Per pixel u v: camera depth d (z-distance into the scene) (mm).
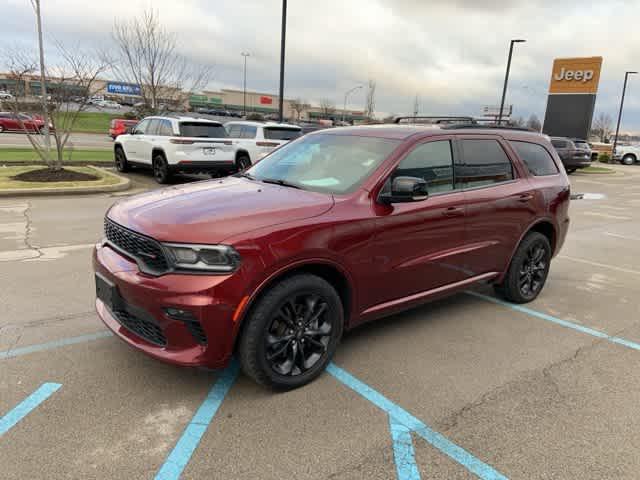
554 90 38656
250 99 99750
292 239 3084
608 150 47594
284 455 2660
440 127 4348
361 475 2537
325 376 3533
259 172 4402
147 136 13141
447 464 2645
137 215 3234
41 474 2443
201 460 2596
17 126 31422
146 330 3117
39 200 10055
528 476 2578
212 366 2977
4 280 5184
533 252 5152
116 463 2545
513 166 4840
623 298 5609
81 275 5430
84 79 14289
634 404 3305
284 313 3176
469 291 5629
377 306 3775
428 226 3924
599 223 10977
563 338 4383
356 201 3521
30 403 3029
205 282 2846
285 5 15844
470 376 3615
